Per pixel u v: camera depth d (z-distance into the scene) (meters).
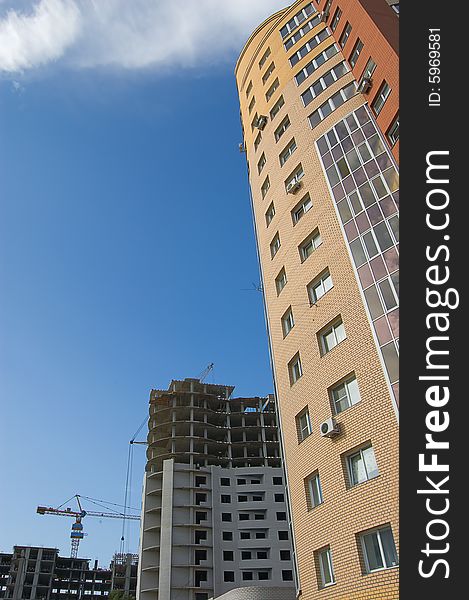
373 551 18.48
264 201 34.72
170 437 103.44
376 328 21.25
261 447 106.94
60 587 142.00
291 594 39.41
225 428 108.62
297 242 28.81
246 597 39.03
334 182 27.27
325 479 21.64
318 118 31.34
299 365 26.53
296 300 27.52
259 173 37.28
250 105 41.97
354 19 31.61
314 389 24.06
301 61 36.12
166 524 89.75
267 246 32.69
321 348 24.62
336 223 25.86
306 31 37.72
